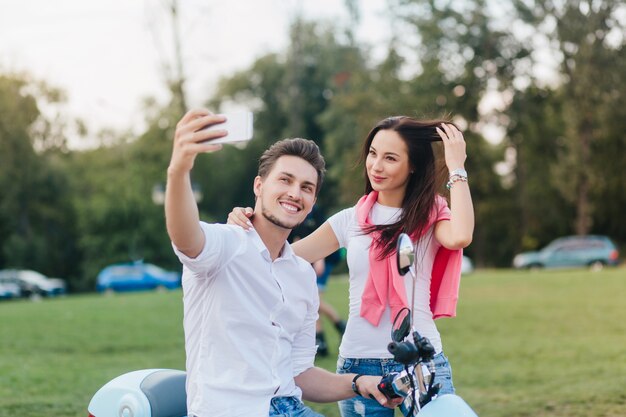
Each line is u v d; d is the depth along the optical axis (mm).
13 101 48125
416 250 3381
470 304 12812
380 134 3473
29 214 50062
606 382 6566
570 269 31750
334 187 44438
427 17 40500
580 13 36812
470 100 40688
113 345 9156
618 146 39406
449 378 3383
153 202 44938
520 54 40375
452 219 3281
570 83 37625
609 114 36500
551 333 9523
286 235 2949
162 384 3139
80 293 46844
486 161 42312
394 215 3471
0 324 11219
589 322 10328
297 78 50406
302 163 2896
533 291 14633
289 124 53000
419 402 2777
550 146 42812
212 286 2789
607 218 43562
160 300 15219
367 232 3410
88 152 51844
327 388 3125
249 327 2809
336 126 45656
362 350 3430
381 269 3385
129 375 3227
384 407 3402
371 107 41094
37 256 48156
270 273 2873
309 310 3074
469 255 47719
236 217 2891
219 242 2730
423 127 3424
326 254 3637
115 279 32531
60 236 50375
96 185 49500
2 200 48875
